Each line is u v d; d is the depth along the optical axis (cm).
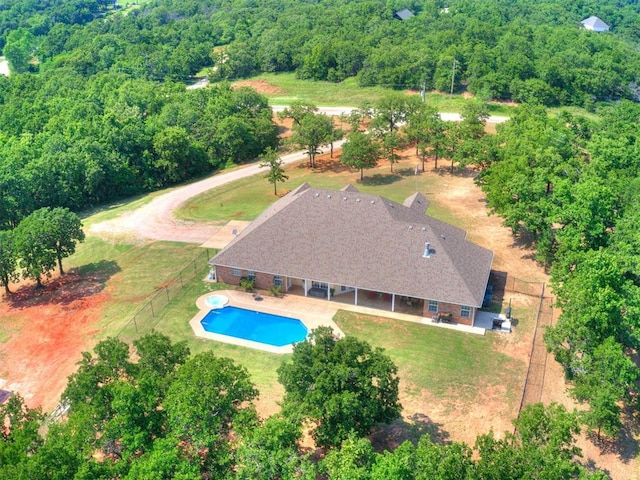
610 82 14150
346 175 10625
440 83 14138
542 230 7138
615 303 4925
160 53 17312
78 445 3662
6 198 9481
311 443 4566
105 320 6550
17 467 3372
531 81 13538
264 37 17700
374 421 4216
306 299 6675
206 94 13550
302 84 15900
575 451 3753
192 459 3862
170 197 10288
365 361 4222
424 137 10475
